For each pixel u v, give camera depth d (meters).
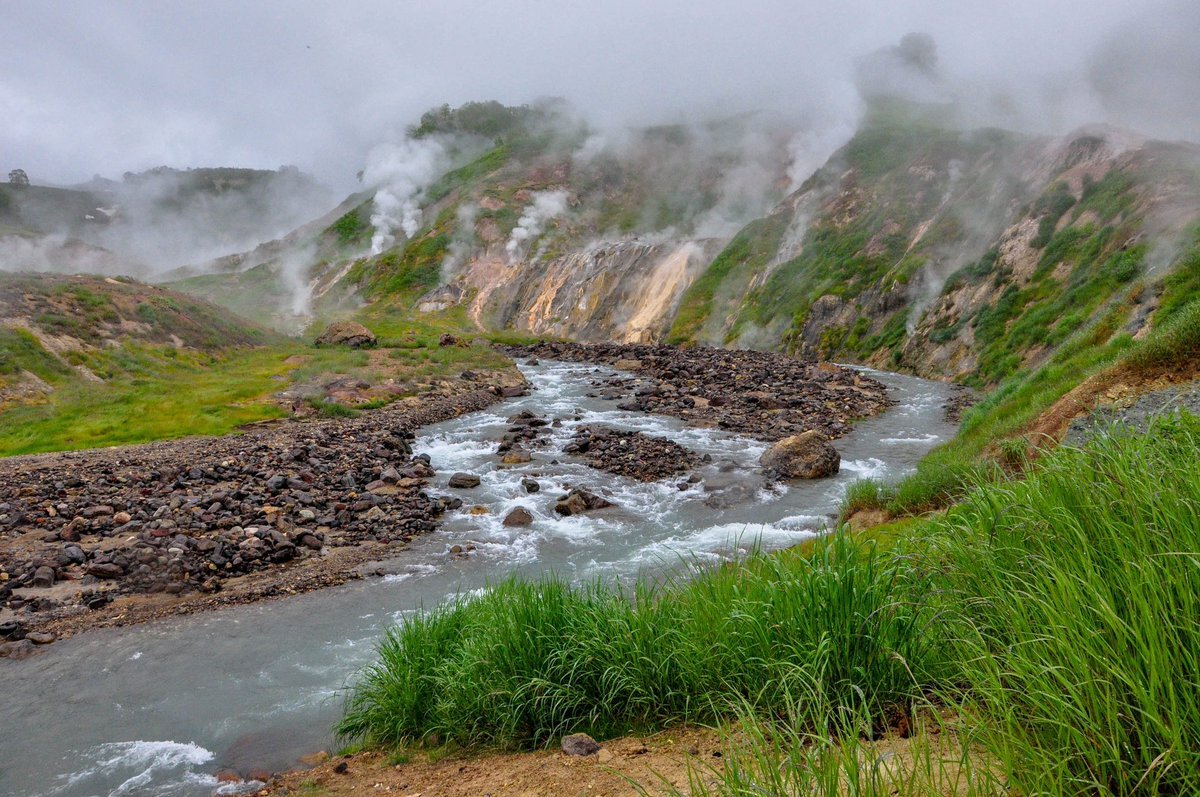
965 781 2.72
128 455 19.73
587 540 13.82
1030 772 2.43
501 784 4.45
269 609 10.52
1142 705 2.32
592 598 6.19
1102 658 2.39
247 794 5.64
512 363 43.09
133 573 11.79
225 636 9.54
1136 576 2.60
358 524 14.70
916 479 11.95
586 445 21.97
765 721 3.87
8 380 30.62
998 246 50.91
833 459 19.12
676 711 4.92
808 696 3.61
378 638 9.27
